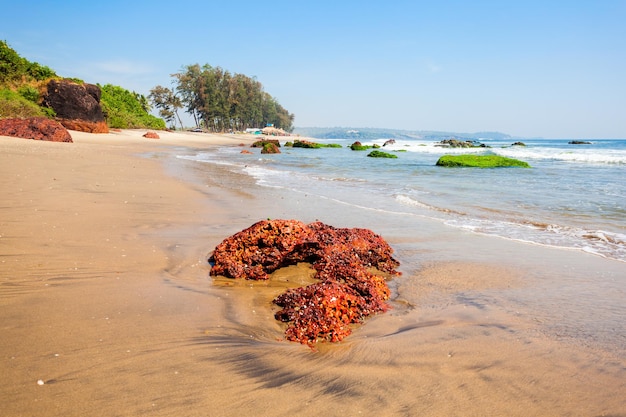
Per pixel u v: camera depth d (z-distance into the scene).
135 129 67.38
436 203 11.21
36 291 4.42
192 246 6.70
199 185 13.87
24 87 42.72
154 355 3.21
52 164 15.12
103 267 5.37
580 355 3.43
